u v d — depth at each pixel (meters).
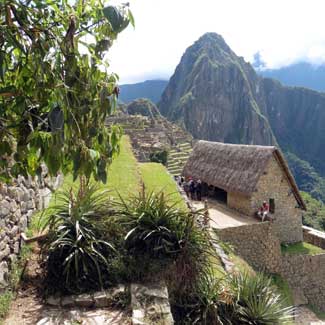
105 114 2.22
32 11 1.95
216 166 22.11
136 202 6.35
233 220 17.42
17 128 2.11
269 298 6.26
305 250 17.92
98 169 2.18
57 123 1.83
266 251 16.59
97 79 2.21
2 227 5.04
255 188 17.83
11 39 1.79
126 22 1.96
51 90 2.02
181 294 5.58
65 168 2.25
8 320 4.28
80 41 2.19
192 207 12.23
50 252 5.12
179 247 5.70
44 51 1.91
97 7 2.16
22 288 5.02
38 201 7.28
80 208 5.68
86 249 5.11
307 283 17.27
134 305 4.63
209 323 5.54
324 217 44.16
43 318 4.35
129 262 5.38
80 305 4.69
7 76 2.19
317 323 14.95
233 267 8.63
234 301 6.01
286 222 18.84
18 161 2.25
